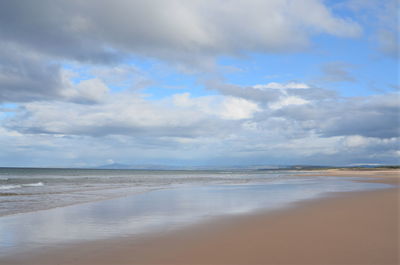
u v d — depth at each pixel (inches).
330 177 2241.6
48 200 707.4
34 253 280.7
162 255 269.7
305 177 2337.6
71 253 279.4
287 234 332.8
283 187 1120.2
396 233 335.0
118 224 405.4
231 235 333.7
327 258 253.3
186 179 2103.8
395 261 244.8
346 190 933.8
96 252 281.6
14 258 267.6
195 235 337.1
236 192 902.4
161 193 885.2
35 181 1732.3
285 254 264.8
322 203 589.9
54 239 328.2
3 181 1724.9
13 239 328.8
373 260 247.1
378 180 1675.7
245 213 480.7
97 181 1761.8
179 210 527.8
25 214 496.4
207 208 548.7
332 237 318.0
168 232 353.7
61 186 1258.0
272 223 393.7
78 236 340.2
